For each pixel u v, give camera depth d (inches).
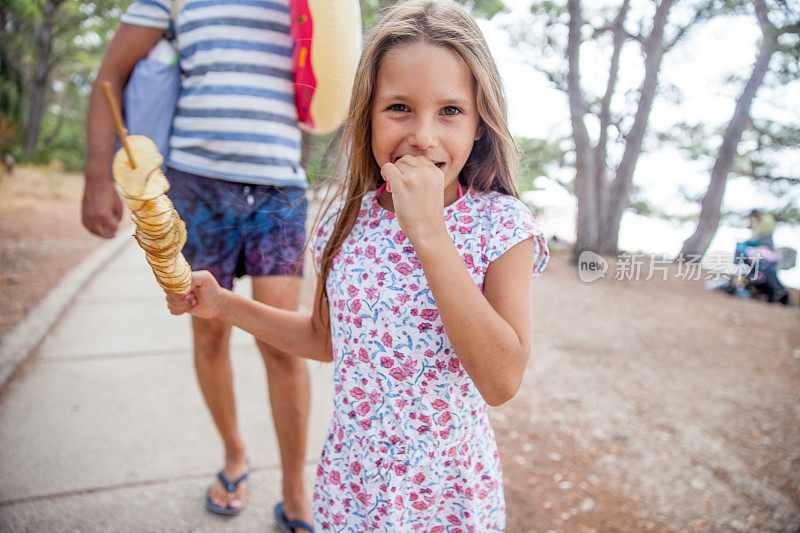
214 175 68.6
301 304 145.6
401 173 40.1
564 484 95.5
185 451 99.3
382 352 46.4
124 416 110.3
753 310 196.4
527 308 43.7
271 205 71.7
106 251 270.2
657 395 130.6
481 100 44.4
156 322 166.6
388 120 43.6
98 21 681.6
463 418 47.8
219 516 83.5
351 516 49.3
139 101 66.8
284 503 80.3
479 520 49.6
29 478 90.3
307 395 75.3
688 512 89.2
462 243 46.1
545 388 133.0
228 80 66.8
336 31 63.8
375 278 47.2
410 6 45.4
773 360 152.6
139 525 81.1
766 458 104.5
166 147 69.2
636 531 84.4
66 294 186.1
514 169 49.6
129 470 93.4
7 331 146.9
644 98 151.6
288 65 69.2
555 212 166.1
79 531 79.5
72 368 131.9
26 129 813.2
